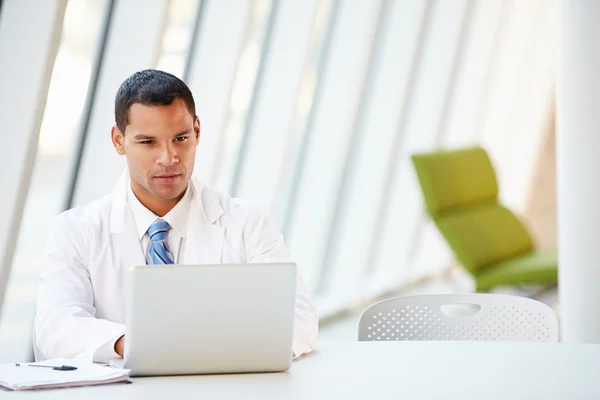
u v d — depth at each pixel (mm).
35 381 2490
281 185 6672
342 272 8445
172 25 5465
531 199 11312
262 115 6551
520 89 11039
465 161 7512
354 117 7504
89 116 4996
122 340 2812
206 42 5668
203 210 3283
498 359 2871
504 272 7012
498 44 10289
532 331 3459
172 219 3227
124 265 3197
